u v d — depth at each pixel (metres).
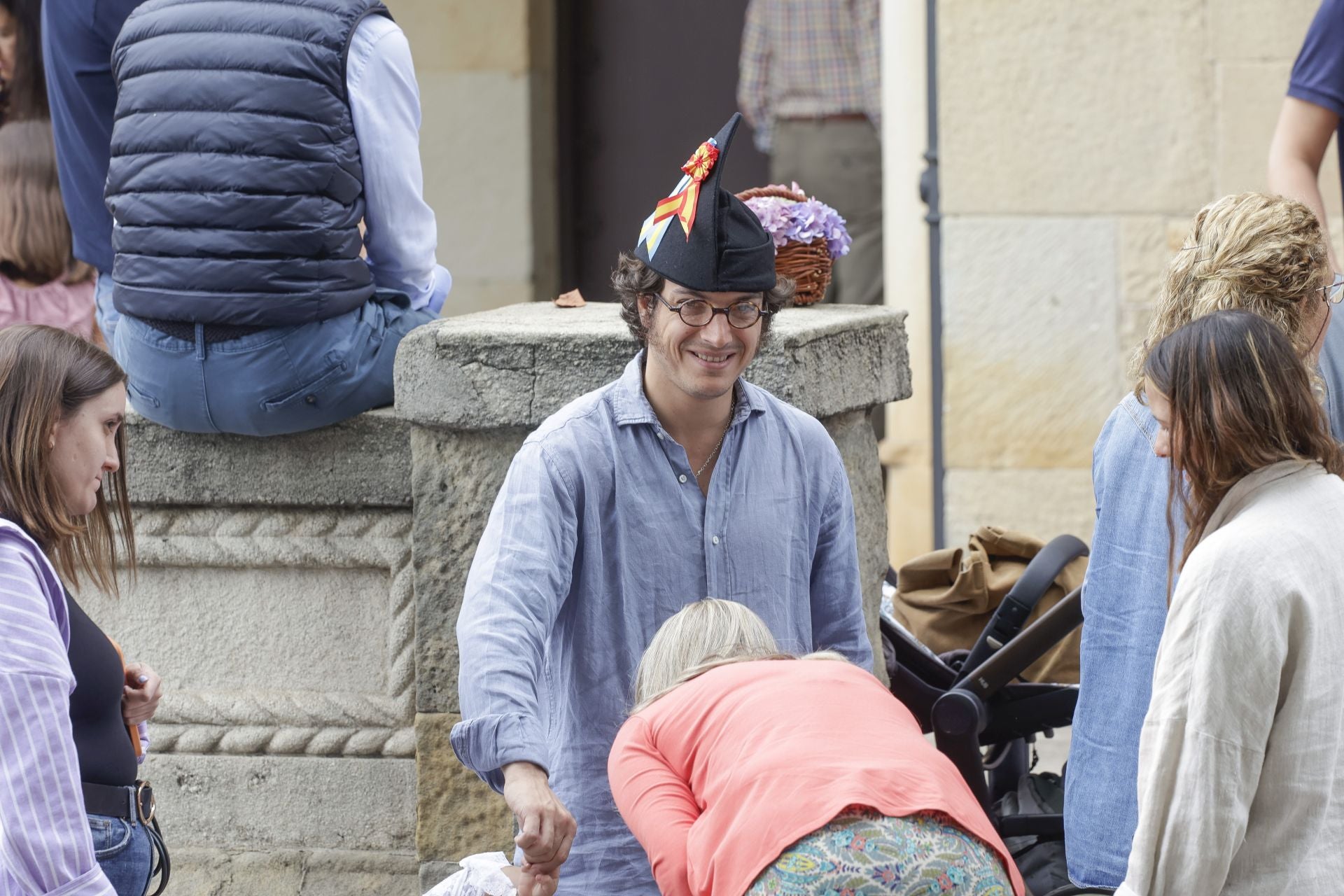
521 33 24.06
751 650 8.49
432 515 11.91
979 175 20.20
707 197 8.64
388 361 12.16
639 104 25.70
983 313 20.44
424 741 12.11
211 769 12.91
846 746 7.51
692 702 8.06
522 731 8.16
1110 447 9.62
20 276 18.23
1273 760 7.35
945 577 13.88
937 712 12.33
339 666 12.77
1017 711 12.59
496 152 24.38
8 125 18.06
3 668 7.65
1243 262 8.62
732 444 9.30
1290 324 8.63
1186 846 7.36
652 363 9.09
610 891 8.99
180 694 12.92
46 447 8.42
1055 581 13.17
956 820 7.27
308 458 12.34
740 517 9.23
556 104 25.06
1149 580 9.21
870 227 24.33
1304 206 8.88
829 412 11.69
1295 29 19.55
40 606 7.93
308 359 11.64
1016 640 12.20
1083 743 9.57
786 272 12.75
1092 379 20.39
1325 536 7.42
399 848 12.75
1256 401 7.54
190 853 12.94
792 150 24.38
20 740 7.63
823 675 8.07
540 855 7.96
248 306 11.32
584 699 9.09
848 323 11.96
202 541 12.66
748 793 7.36
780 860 7.08
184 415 11.97
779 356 11.07
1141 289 20.19
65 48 12.98
